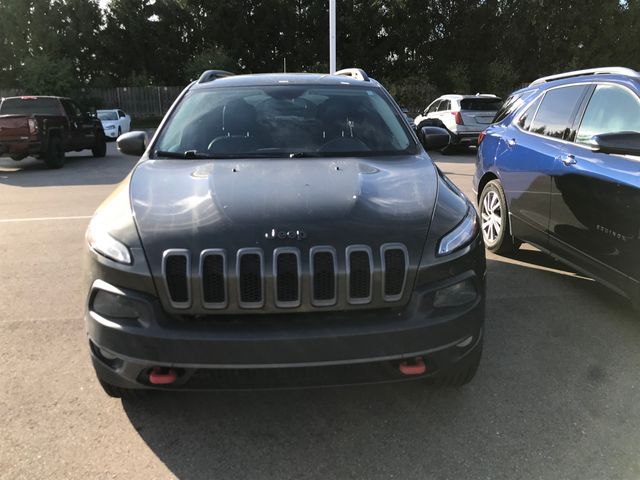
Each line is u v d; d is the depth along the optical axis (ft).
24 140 42.32
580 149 13.98
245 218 8.57
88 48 114.01
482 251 9.32
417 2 101.60
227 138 12.11
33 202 29.37
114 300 8.30
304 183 9.73
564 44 110.73
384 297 8.28
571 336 12.59
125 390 9.48
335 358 8.03
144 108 116.06
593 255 13.16
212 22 105.09
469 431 9.17
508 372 11.02
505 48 108.37
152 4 111.45
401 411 9.76
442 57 106.01
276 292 8.09
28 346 12.23
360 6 100.17
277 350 7.92
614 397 10.11
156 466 8.38
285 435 9.13
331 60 57.82
